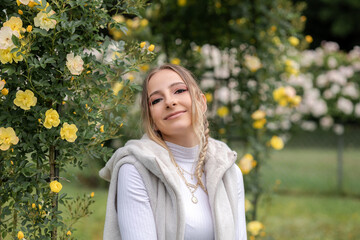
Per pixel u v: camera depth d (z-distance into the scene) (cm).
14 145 185
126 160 170
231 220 178
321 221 555
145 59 203
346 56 830
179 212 166
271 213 577
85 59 190
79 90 196
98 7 195
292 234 498
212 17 387
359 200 679
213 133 338
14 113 183
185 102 181
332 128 849
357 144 902
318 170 789
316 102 794
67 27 182
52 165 191
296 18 394
